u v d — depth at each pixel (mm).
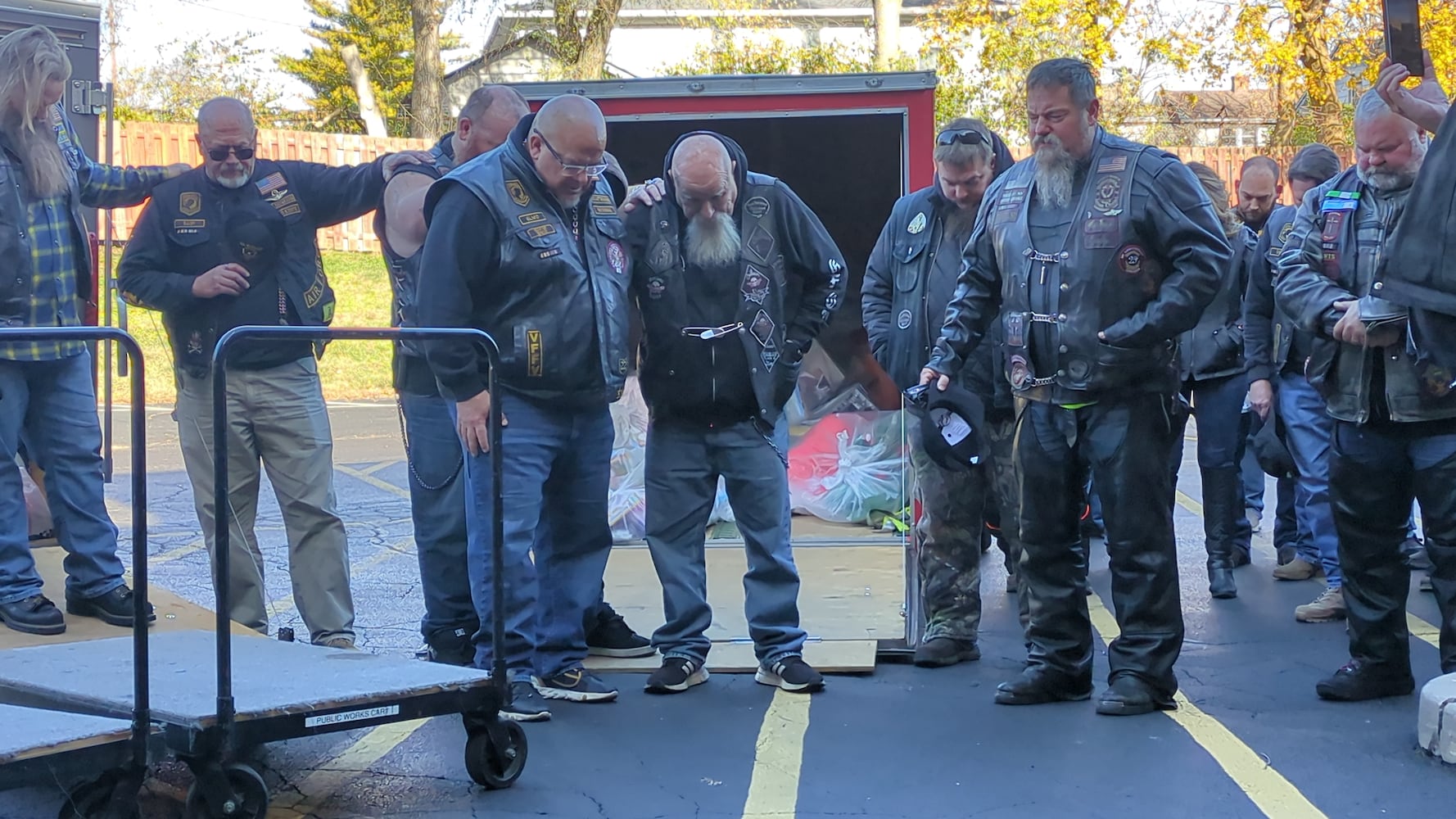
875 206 6844
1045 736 4270
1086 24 23219
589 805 3682
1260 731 4309
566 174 4473
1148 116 25156
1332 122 22562
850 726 4414
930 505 5277
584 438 4781
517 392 4586
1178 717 4480
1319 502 5992
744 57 28062
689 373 4859
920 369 5297
